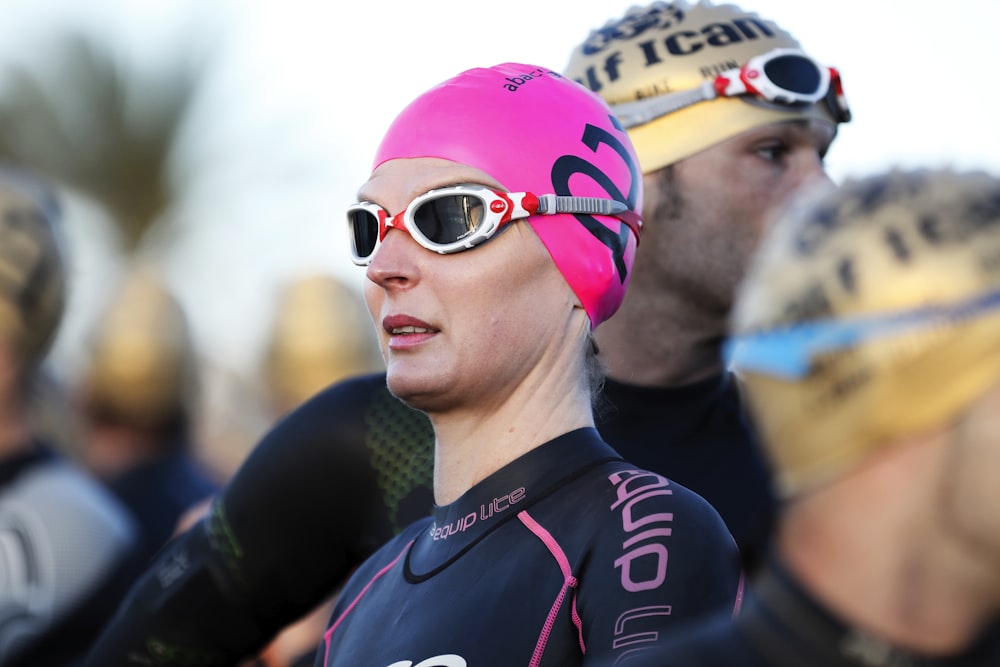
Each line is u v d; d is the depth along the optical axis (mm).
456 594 2916
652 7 4762
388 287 3146
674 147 4289
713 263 4250
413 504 3896
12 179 5840
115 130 38250
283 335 8016
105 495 5863
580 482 2998
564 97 3344
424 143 3203
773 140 4309
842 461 1738
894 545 1704
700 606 2668
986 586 1684
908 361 1685
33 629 5215
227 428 11492
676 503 2842
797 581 1779
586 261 3203
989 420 1655
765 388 1857
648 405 4250
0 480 5414
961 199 1741
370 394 4066
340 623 3318
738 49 4398
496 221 3051
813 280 1790
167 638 4160
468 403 3125
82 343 8984
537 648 2732
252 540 4047
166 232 37344
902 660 1695
